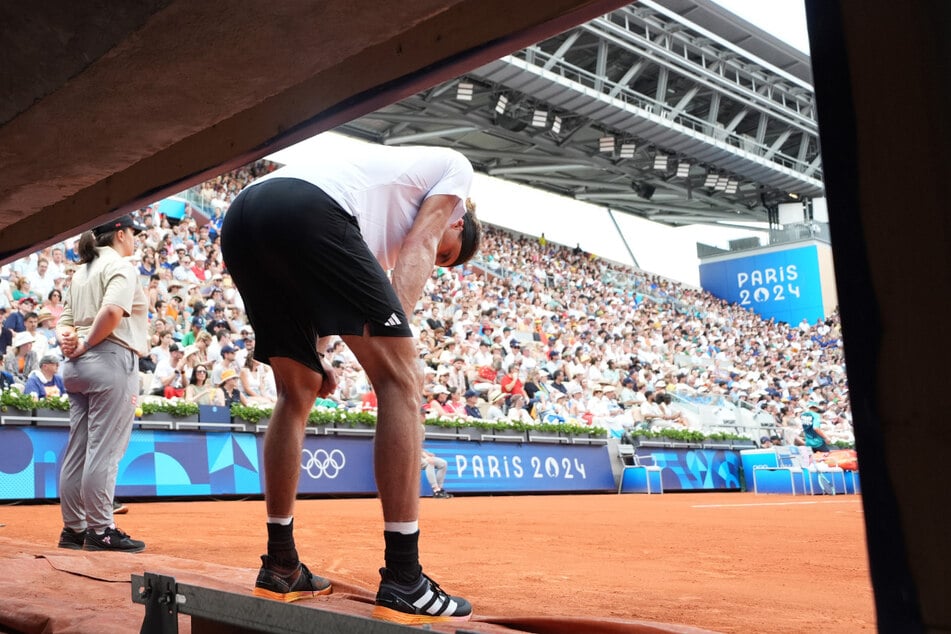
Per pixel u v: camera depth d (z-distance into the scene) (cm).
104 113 156
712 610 210
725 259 2994
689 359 2220
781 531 512
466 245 227
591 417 1548
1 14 125
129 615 189
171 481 937
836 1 80
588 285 2391
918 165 74
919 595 72
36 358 947
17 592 225
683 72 1916
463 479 1245
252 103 155
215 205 1641
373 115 1930
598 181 2547
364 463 1120
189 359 1075
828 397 2325
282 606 129
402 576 171
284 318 195
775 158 2450
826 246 2861
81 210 244
